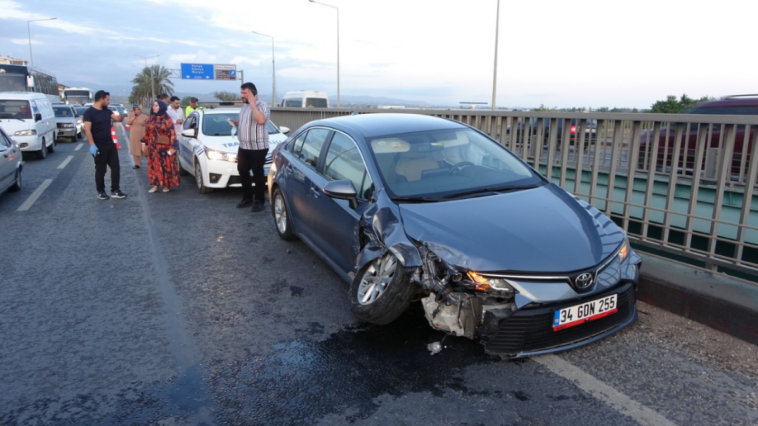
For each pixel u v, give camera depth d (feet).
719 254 14.11
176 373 11.13
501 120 20.71
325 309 14.34
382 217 12.47
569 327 10.50
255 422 9.43
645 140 15.25
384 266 12.53
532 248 10.74
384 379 10.75
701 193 14.33
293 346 12.23
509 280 10.22
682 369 10.87
